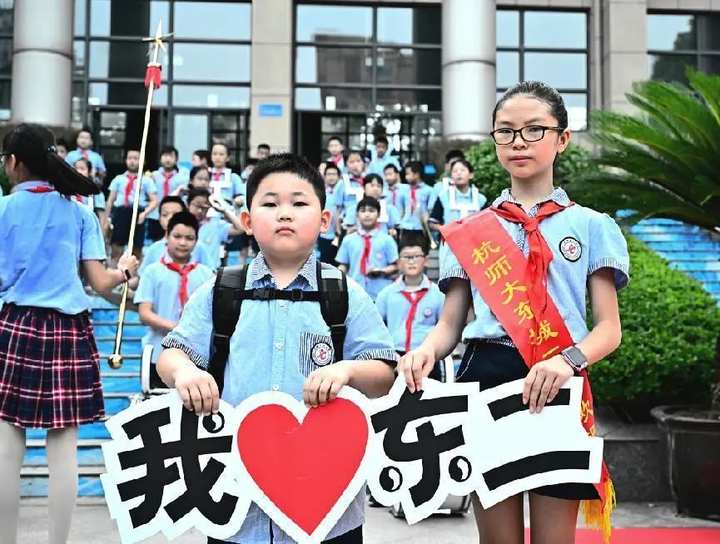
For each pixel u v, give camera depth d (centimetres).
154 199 1026
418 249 634
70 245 393
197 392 233
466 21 1569
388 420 252
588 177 584
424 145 1688
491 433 254
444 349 274
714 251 1174
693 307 597
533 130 270
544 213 270
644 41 1641
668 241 1200
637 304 595
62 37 1559
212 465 243
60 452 383
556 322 260
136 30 1667
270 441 242
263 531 244
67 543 456
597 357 255
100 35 1661
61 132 1519
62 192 394
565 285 266
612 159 578
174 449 243
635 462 555
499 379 265
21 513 520
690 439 507
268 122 1609
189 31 1667
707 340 575
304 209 246
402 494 249
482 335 268
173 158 1068
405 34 1705
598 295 270
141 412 245
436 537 473
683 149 547
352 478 243
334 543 246
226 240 920
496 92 1655
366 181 992
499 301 264
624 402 589
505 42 1709
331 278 253
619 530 481
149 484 243
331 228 1009
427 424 253
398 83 1698
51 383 379
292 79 1659
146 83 426
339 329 249
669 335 571
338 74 1689
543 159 271
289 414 242
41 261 385
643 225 1222
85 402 388
